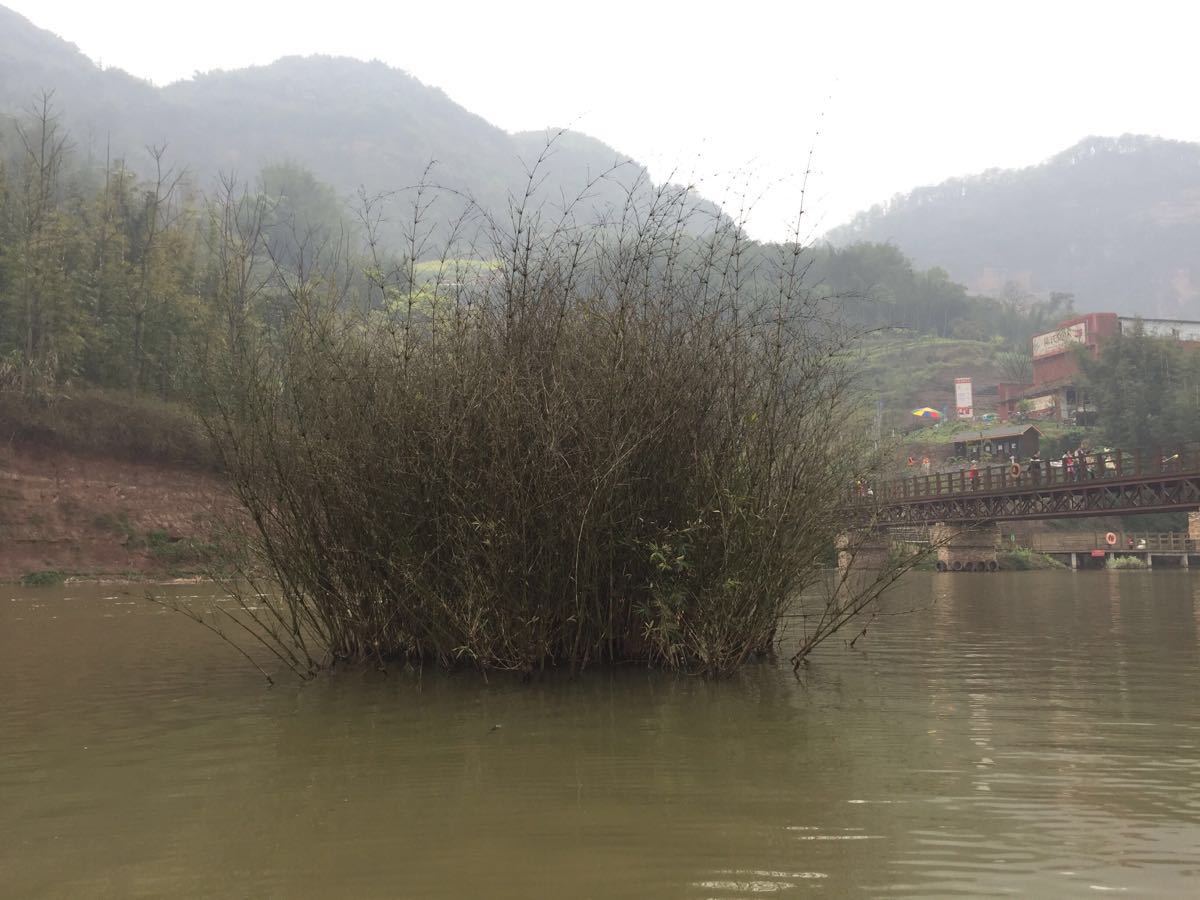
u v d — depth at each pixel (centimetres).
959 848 297
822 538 736
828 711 530
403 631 688
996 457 7112
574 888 265
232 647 828
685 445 677
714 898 257
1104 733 467
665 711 532
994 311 14125
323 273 788
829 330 743
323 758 423
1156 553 4862
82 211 3028
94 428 2256
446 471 643
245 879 273
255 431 712
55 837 313
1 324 2469
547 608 646
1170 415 6956
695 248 720
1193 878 270
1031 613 1268
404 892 262
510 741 457
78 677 663
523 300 696
